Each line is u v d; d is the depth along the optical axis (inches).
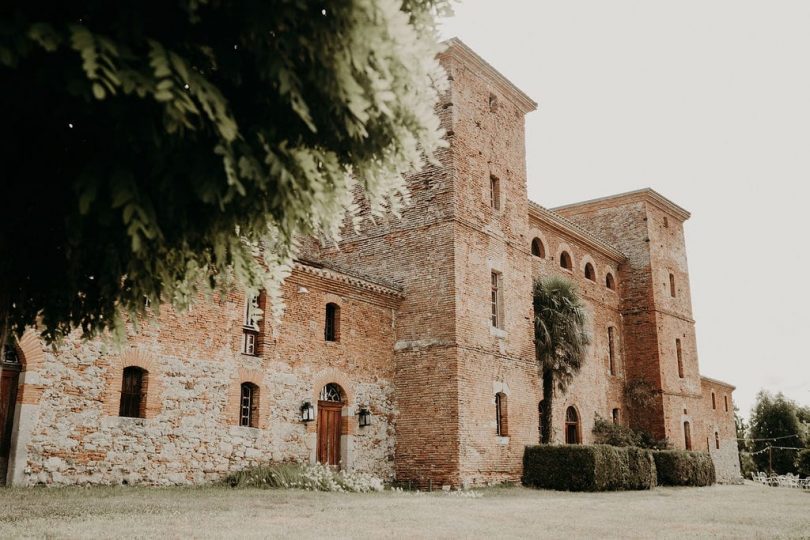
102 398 532.4
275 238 249.6
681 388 1306.6
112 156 171.0
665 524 465.4
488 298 824.3
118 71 152.9
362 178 229.8
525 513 500.1
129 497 462.6
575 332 904.9
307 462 682.2
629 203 1354.6
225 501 474.0
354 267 866.8
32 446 488.7
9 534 297.3
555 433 1024.9
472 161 842.2
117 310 239.6
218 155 174.9
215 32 185.9
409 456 767.7
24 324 240.1
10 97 169.3
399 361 800.9
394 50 193.3
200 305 613.3
